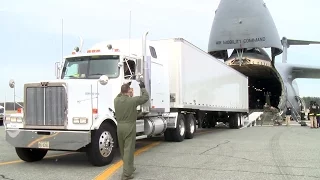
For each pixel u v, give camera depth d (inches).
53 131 303.0
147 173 283.1
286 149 437.7
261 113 1392.7
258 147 459.2
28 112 316.2
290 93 1704.0
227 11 1508.4
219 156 376.5
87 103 302.2
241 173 283.9
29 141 308.7
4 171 292.0
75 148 296.4
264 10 1499.8
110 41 462.9
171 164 326.0
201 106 661.3
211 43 1556.3
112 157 327.3
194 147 460.8
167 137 538.6
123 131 261.6
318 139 581.6
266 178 265.7
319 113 967.6
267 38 1467.8
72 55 393.4
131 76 383.9
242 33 1483.8
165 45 558.9
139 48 445.4
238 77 1039.0
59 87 307.9
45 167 311.1
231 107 933.8
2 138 578.2
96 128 300.5
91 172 287.4
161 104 484.7
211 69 742.5
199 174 279.6
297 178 266.1
